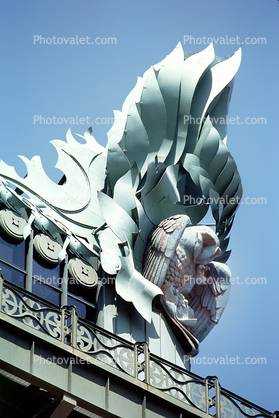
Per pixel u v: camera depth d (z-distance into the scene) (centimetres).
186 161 3158
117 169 3036
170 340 2969
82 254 2900
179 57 3216
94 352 2506
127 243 2922
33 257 2767
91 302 2878
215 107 3281
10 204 2755
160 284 2950
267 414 2766
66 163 3034
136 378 2555
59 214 2922
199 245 3022
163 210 3073
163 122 3134
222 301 3102
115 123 3117
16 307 2436
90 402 2452
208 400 2686
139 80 3181
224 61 3303
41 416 2425
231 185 3183
